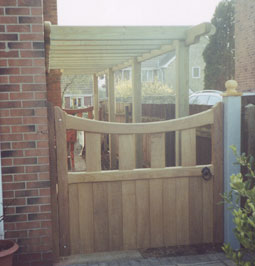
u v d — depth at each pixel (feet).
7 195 12.52
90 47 21.24
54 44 19.31
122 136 13.83
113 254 13.80
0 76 12.22
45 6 31.12
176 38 18.43
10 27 12.15
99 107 44.06
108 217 13.89
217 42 77.30
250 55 48.65
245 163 11.30
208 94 34.99
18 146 12.45
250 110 13.98
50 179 13.16
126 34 18.12
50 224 12.82
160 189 14.19
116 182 13.89
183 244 14.49
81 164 32.60
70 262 13.19
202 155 19.35
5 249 11.85
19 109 12.37
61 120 13.15
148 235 14.23
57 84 34.76
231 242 14.20
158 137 14.11
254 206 9.71
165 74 119.85
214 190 14.46
